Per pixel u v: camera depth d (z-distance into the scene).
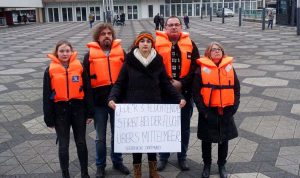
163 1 56.66
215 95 3.97
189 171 4.47
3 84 9.73
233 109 4.04
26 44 20.94
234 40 19.97
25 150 5.22
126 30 30.77
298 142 5.28
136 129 3.91
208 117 4.01
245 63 12.24
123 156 4.96
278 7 31.27
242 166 4.55
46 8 56.41
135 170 4.02
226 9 55.50
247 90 8.44
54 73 3.83
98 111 4.25
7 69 12.12
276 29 27.56
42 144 5.43
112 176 4.38
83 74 3.96
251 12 42.31
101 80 4.14
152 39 3.85
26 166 4.70
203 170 4.31
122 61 4.20
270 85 8.88
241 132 5.73
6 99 8.12
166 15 57.44
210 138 4.05
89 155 5.01
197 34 24.56
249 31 26.41
